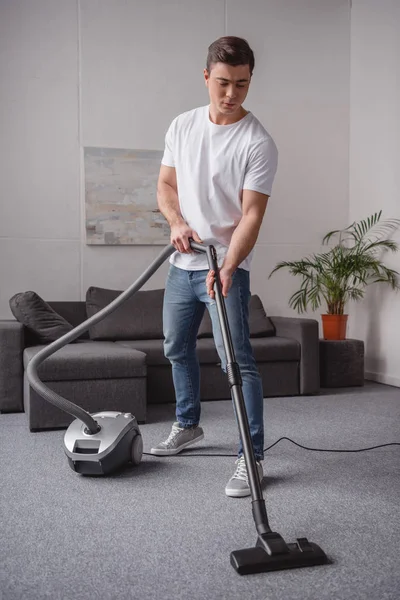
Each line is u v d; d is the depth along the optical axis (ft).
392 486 7.81
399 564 5.59
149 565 5.58
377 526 6.50
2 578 5.32
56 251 15.62
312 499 7.32
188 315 8.70
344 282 16.21
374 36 16.97
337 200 17.94
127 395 11.43
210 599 4.96
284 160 17.43
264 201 7.86
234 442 9.95
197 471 8.45
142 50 16.17
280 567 5.44
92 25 15.80
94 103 15.85
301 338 14.33
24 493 7.59
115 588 5.14
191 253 7.90
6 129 15.25
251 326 15.14
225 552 5.86
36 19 15.42
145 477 8.19
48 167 15.55
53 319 13.03
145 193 16.10
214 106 7.95
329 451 9.47
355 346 15.75
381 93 16.71
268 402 13.56
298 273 17.52
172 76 16.42
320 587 5.16
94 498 7.40
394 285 16.16
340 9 17.87
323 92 17.75
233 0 16.89
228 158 7.91
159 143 16.33
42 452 9.52
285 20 17.37
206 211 8.06
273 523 6.58
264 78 17.25
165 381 13.47
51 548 5.95
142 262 16.21
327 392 14.93
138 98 16.16
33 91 15.43
